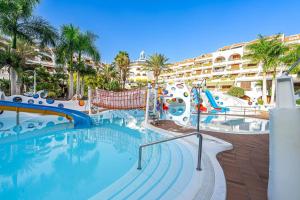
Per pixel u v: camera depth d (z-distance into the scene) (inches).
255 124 460.4
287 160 84.0
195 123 457.7
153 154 227.6
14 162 222.5
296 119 81.1
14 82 549.0
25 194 153.9
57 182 173.5
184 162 182.7
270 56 913.5
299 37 1242.6
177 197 122.1
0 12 479.5
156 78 1556.3
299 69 719.1
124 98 470.9
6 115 466.6
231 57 1590.8
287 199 83.5
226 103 839.7
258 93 1249.4
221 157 193.5
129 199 129.3
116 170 199.0
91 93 554.9
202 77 1785.2
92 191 157.9
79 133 354.9
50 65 1502.2
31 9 527.8
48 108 401.1
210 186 129.7
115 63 1514.5
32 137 323.0
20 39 548.4
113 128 398.9
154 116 461.4
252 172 154.3
